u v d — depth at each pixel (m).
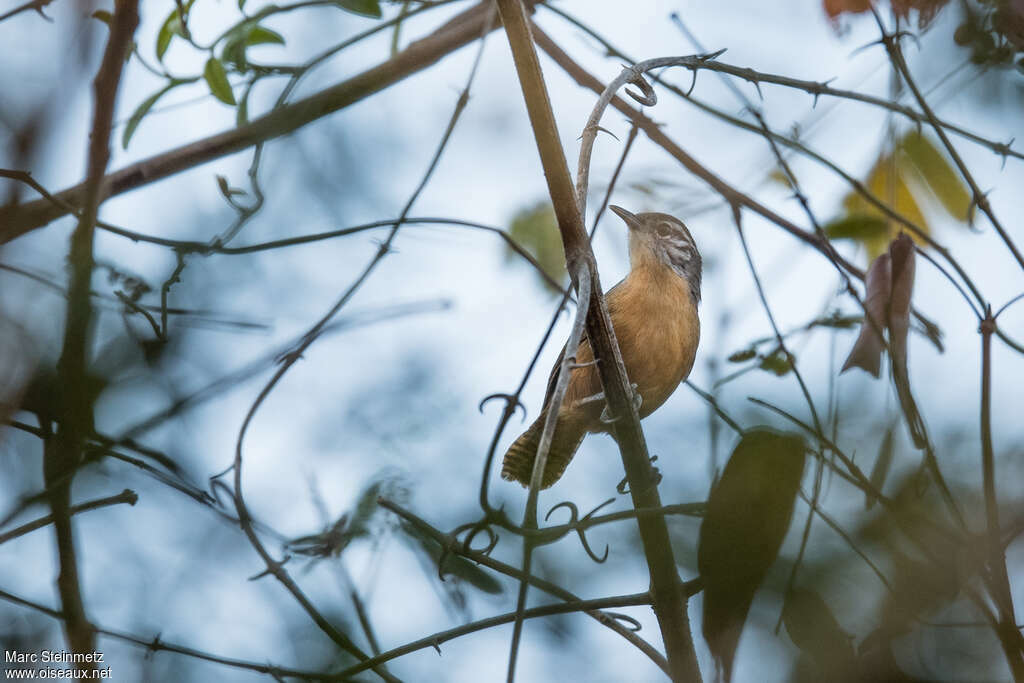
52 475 7.41
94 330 7.52
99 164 7.52
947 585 6.23
